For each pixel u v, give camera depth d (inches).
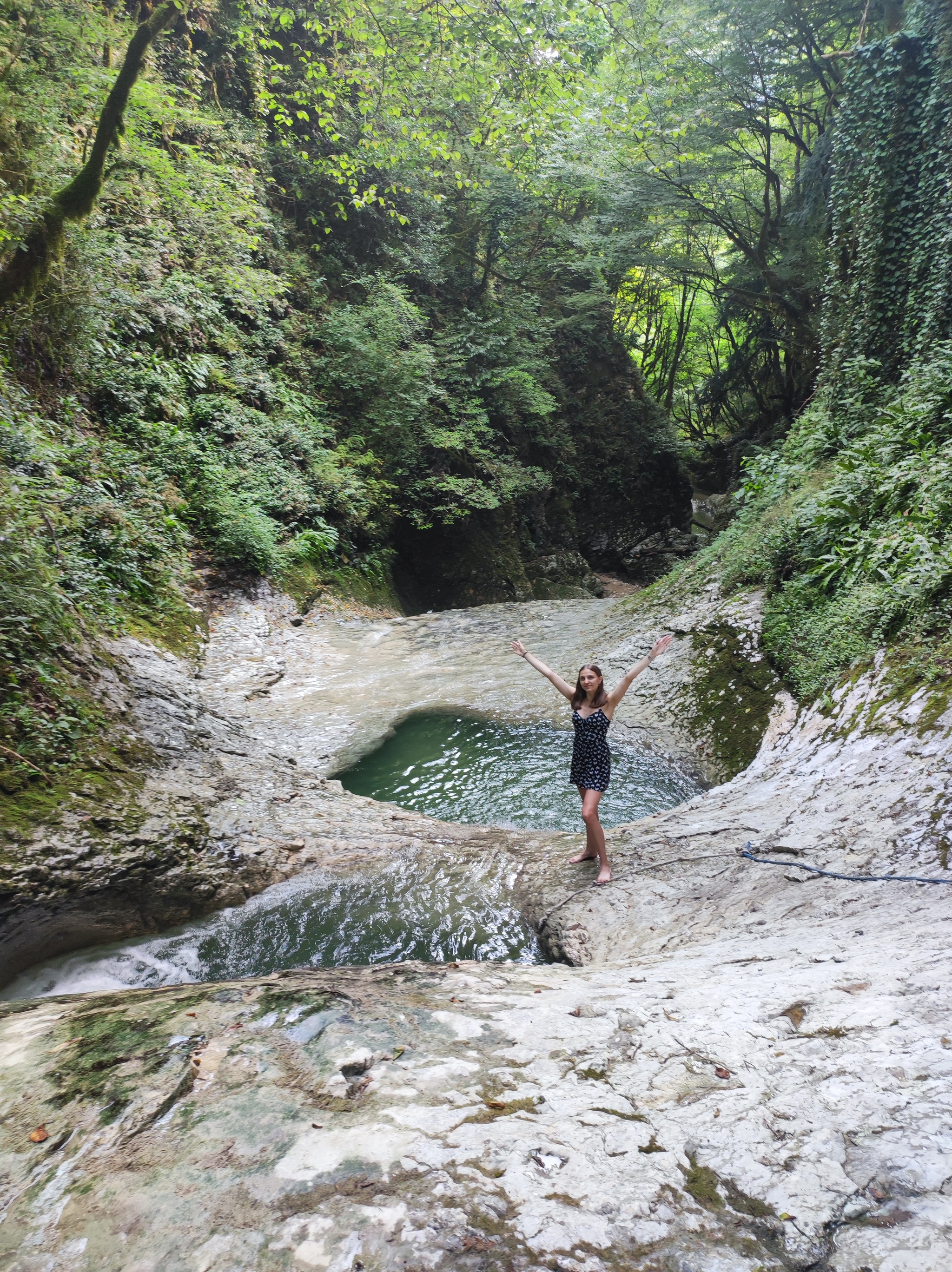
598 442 1061.1
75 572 313.1
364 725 346.6
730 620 369.1
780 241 831.1
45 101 377.7
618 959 153.4
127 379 455.5
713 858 190.4
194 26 573.3
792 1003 99.3
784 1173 67.6
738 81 721.0
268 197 677.9
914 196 419.2
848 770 210.1
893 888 147.2
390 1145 73.7
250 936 177.8
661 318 1485.0
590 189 823.7
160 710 250.2
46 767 189.3
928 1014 89.4
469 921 186.1
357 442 648.4
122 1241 63.3
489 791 280.4
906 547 268.8
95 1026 102.2
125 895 174.2
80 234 381.7
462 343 795.4
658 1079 84.8
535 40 391.2
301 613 506.6
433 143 511.8
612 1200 65.9
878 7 642.2
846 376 444.8
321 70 478.0
